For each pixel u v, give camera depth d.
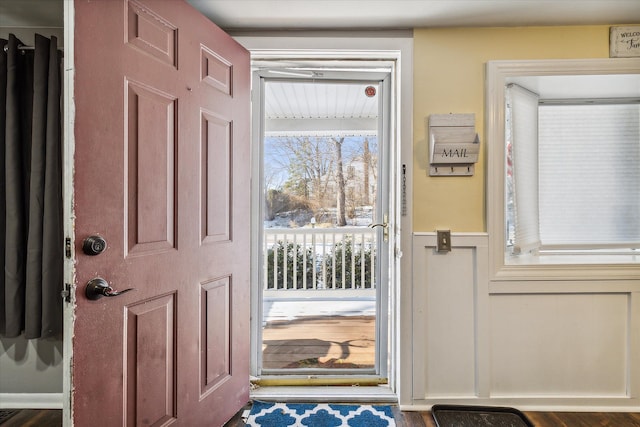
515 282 1.74
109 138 1.06
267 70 1.97
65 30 0.94
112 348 1.08
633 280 1.72
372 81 2.03
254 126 2.00
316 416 1.70
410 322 1.75
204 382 1.47
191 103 1.38
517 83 1.88
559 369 1.75
